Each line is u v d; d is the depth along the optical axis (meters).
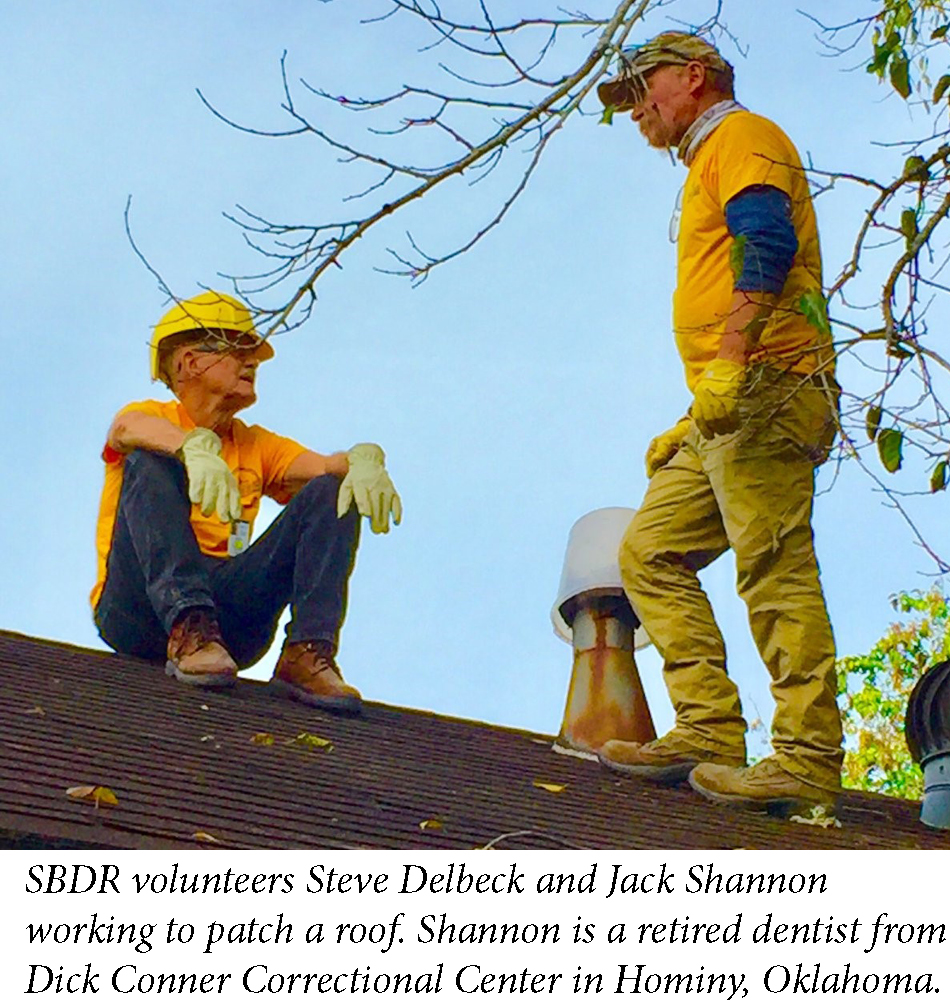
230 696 7.79
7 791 5.39
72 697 7.13
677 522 8.12
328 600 8.12
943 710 7.97
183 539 8.05
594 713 8.43
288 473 8.73
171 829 5.39
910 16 6.10
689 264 7.91
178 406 8.62
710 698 7.91
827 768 7.54
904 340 5.56
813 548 7.71
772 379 7.28
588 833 6.64
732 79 8.06
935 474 5.53
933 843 7.59
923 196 5.66
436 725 8.34
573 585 8.73
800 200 6.58
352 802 6.34
